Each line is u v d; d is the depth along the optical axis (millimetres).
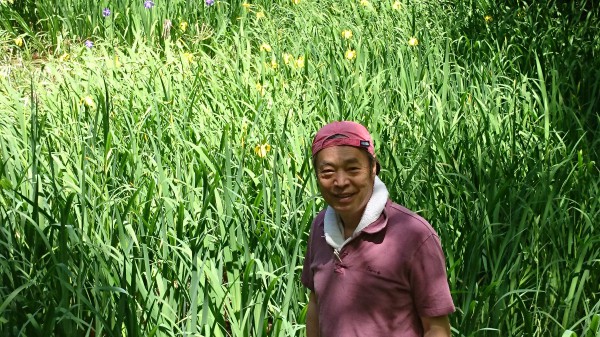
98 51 8508
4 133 5707
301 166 5293
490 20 8438
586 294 4379
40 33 9250
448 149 5523
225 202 4648
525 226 4645
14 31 9086
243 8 9188
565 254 4387
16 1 9516
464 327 3887
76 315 3953
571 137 5953
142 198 4977
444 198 4969
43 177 4809
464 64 7332
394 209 2900
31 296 3975
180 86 6691
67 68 7852
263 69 7191
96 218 4438
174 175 5422
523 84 6523
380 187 2895
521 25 8383
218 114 6352
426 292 2855
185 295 3971
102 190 4848
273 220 4727
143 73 7277
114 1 9109
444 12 8945
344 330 2916
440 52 7762
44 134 5562
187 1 9141
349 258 2898
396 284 2861
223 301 3943
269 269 4219
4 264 3883
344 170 2836
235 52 8156
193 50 8555
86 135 5867
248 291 3914
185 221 4719
